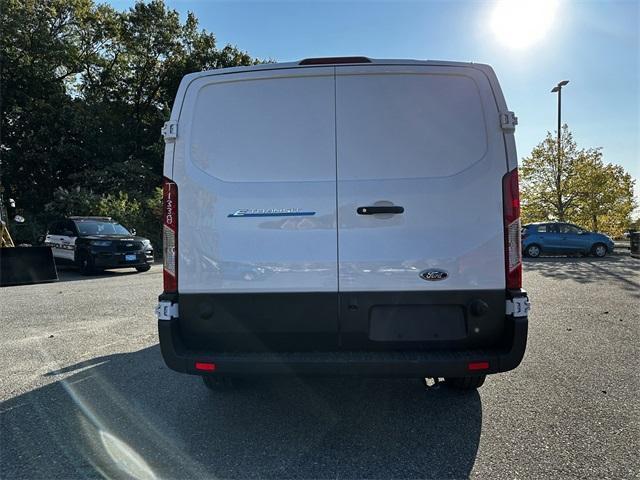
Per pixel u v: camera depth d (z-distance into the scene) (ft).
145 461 10.37
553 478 9.46
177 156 11.18
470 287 10.56
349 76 11.04
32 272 41.09
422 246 10.58
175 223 11.04
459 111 10.88
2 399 13.91
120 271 52.03
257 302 10.80
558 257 70.08
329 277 10.66
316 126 10.95
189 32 104.83
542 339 19.92
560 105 82.33
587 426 11.75
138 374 16.06
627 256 70.49
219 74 11.31
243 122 11.12
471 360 10.19
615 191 82.33
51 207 76.28
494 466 9.95
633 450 10.51
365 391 14.43
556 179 83.87
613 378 15.15
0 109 83.41
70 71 95.96
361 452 10.67
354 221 10.66
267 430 11.85
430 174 10.70
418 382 15.14
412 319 10.65
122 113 102.47
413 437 11.35
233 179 10.96
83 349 19.13
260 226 10.80
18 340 20.57
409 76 10.98
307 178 10.81
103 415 12.77
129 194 84.12
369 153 10.79
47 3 86.58
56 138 89.45
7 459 10.47
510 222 10.64
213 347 11.07
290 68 11.14
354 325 10.67
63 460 10.42
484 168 10.69
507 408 12.95
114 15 98.02
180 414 12.85
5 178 87.15
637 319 23.81
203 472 9.91
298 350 10.89
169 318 10.85
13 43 83.25
